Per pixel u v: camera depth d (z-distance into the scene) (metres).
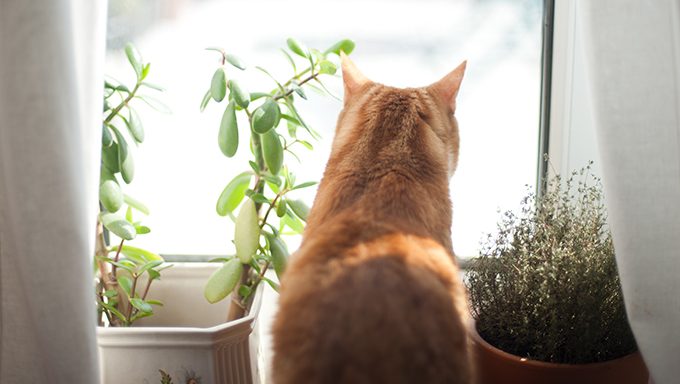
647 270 1.10
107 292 1.37
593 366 1.14
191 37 1.52
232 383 1.31
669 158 1.07
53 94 1.01
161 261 1.38
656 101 1.05
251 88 1.55
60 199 1.04
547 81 1.50
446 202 1.20
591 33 1.04
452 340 0.93
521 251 1.26
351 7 1.52
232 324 1.27
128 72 1.53
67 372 1.10
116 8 1.49
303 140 1.45
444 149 1.28
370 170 1.19
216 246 1.62
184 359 1.27
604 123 1.07
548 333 1.19
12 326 1.16
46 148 1.03
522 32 1.51
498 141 1.57
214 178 1.59
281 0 1.51
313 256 1.02
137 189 1.59
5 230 1.12
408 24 1.53
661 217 1.09
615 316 1.21
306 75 1.54
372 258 0.97
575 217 1.30
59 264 1.06
